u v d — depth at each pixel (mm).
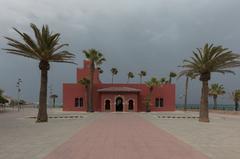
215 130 25922
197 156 12805
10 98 108250
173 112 71000
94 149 14281
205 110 39219
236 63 39562
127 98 71750
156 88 74250
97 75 79938
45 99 36688
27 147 14984
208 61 39875
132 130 24484
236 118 48750
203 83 40438
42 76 37219
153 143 16641
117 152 13453
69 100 73312
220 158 12461
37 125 30266
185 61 41312
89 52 69812
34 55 36594
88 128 26188
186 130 25547
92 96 70062
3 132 22953
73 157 12203
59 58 37188
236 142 17688
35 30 35844
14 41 35344
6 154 12992
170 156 12656
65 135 20625
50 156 12438
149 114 58031
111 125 29703
